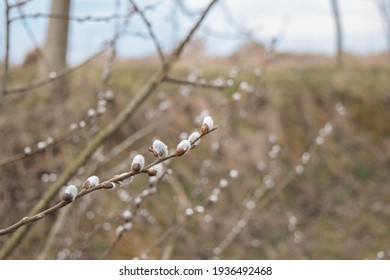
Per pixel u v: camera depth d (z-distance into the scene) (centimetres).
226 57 1030
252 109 950
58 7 754
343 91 1088
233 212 772
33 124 684
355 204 891
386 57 1316
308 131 1002
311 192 901
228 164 847
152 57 963
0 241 424
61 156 602
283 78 1066
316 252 743
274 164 823
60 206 130
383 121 1071
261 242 736
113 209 643
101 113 291
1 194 593
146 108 821
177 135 823
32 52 837
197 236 696
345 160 981
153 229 709
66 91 754
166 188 774
